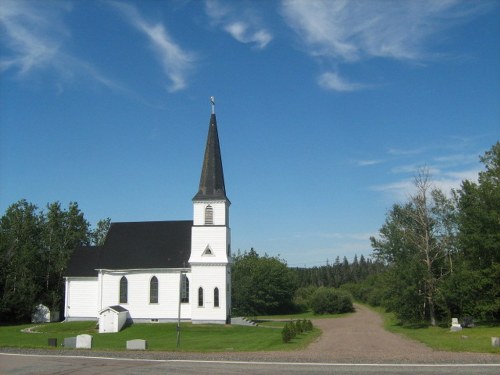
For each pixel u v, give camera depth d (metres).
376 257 67.19
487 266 55.00
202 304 62.47
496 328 50.31
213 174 65.31
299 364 25.78
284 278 116.12
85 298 67.69
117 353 31.84
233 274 110.50
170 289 64.50
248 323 62.84
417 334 49.22
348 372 22.92
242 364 26.14
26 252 78.31
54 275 87.44
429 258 60.84
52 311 80.94
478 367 24.02
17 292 74.00
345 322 78.12
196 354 31.03
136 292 65.12
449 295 55.69
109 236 69.25
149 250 66.81
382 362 26.06
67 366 26.42
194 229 64.00
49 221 90.56
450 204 62.47
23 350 34.41
